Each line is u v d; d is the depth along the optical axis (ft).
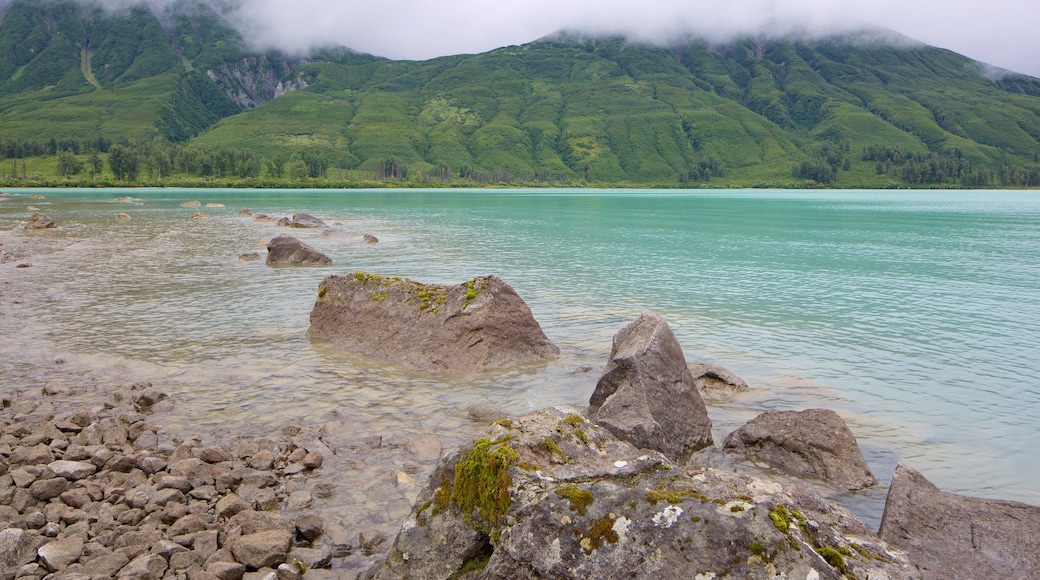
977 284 113.09
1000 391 55.98
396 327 66.54
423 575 23.22
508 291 65.57
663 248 169.78
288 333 73.97
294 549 29.76
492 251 157.79
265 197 515.09
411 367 62.03
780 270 129.29
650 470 24.45
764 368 62.49
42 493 33.58
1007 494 37.65
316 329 72.18
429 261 137.28
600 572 19.79
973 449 44.01
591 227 241.96
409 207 380.99
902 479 33.71
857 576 19.90
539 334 66.59
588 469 24.29
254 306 88.17
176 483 34.76
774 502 22.21
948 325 80.94
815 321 82.58
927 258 151.84
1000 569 26.68
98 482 35.81
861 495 37.55
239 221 246.68
